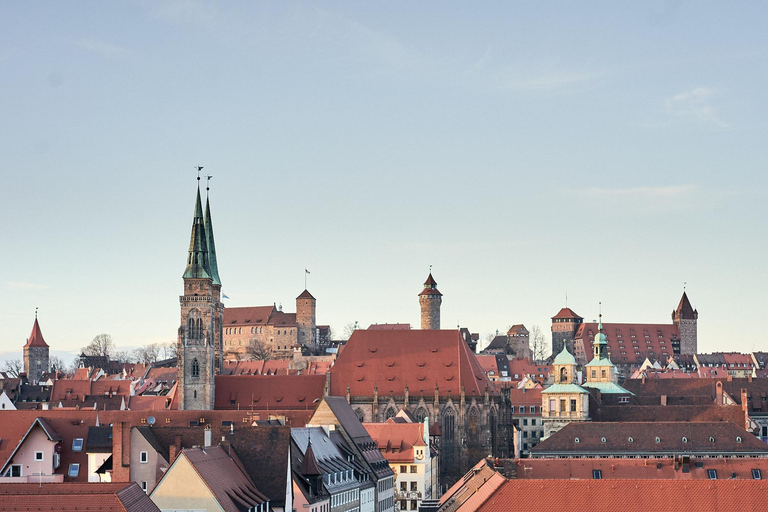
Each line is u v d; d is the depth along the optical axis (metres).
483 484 171.50
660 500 152.25
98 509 131.62
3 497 133.50
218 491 164.50
